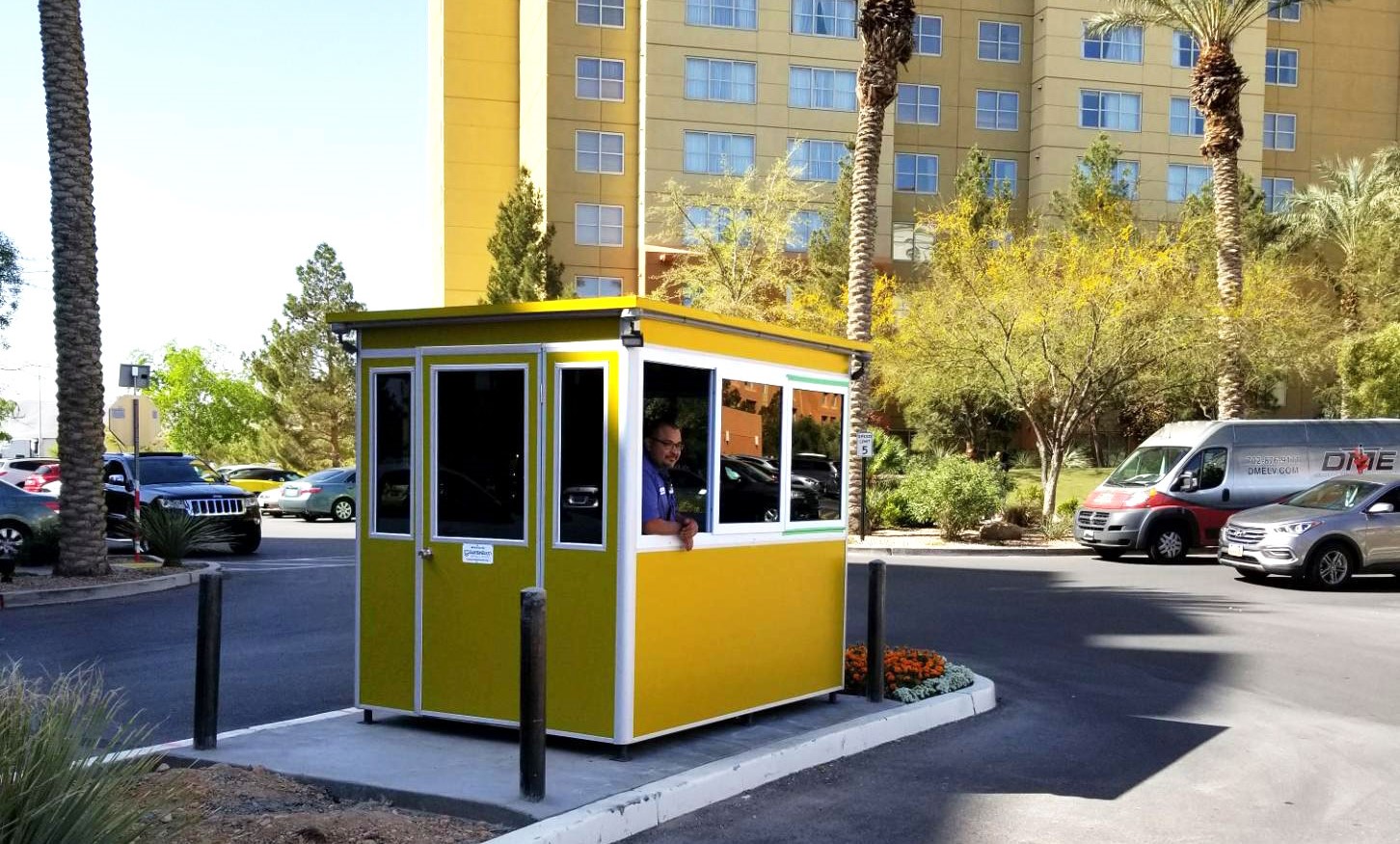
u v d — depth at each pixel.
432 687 6.65
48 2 15.02
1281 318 32.12
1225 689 9.32
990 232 30.91
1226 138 25.94
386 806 5.34
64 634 11.45
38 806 3.62
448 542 6.60
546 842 4.81
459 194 52.50
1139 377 26.80
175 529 17.38
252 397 70.12
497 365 6.45
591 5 46.81
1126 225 34.25
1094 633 12.24
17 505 17.34
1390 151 44.50
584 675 6.17
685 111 45.22
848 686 8.25
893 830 5.52
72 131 15.22
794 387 7.41
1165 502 20.48
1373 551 16.38
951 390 29.42
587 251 46.50
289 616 12.88
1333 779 6.60
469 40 52.75
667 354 6.29
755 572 7.03
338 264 52.34
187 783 5.48
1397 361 34.28
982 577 17.66
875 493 25.73
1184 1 26.27
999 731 7.71
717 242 35.66
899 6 22.97
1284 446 21.05
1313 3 26.61
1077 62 50.12
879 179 48.00
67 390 15.38
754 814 5.67
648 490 6.27
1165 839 5.48
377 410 6.88
